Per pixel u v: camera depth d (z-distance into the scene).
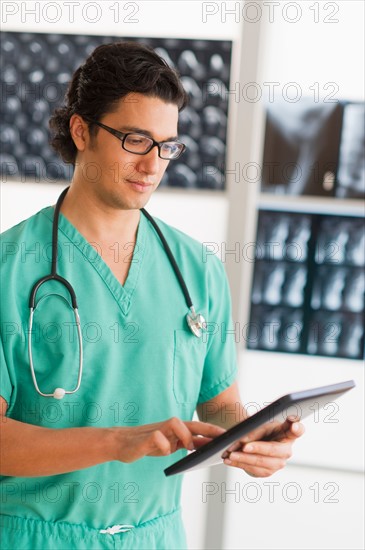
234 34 1.92
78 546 1.20
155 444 1.03
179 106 1.18
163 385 1.25
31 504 1.19
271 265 2.03
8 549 1.19
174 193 2.00
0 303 1.17
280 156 1.96
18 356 1.18
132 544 1.23
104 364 1.21
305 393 0.98
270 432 1.13
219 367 1.38
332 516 2.06
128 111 1.12
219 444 0.99
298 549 2.07
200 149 1.97
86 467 1.10
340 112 1.93
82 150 1.21
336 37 1.91
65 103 1.26
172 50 1.94
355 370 2.04
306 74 1.93
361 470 2.04
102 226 1.25
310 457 2.06
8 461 1.09
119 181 1.15
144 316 1.25
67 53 1.97
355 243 2.00
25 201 2.04
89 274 1.24
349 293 2.02
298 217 2.00
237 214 1.98
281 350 2.06
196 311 1.33
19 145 2.02
